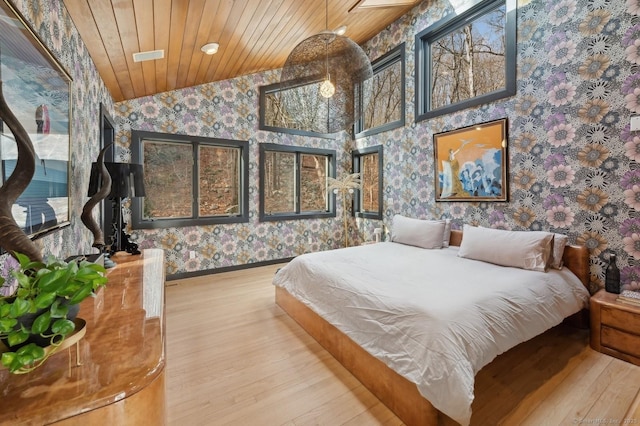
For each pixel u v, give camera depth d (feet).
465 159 11.49
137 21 7.03
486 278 7.36
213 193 14.75
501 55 10.56
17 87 4.01
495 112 10.50
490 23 10.89
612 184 7.88
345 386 6.16
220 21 8.28
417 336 5.14
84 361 2.81
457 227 12.01
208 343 7.88
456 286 6.73
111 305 4.33
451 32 12.32
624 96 7.61
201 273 14.21
